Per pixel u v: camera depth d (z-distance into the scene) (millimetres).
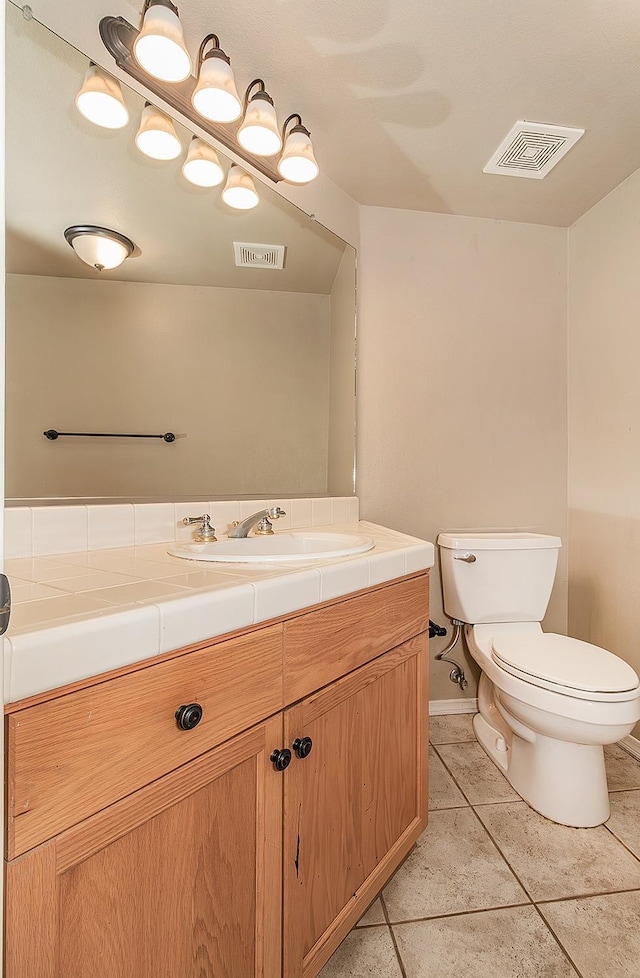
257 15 1303
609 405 2135
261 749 867
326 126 1728
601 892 1280
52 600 729
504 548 1999
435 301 2275
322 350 1974
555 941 1146
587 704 1411
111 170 1314
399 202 2193
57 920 584
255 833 860
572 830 1509
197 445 1568
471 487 2307
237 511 1620
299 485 1890
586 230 2287
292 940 932
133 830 672
